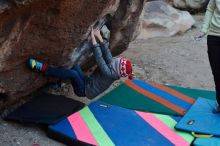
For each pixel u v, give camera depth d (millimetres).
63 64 3984
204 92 4582
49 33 3498
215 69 3723
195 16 8859
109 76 3801
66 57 3924
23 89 3828
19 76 3689
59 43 3678
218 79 3760
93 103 4082
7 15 2863
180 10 8625
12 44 3238
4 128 3662
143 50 6395
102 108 3992
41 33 3447
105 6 3727
